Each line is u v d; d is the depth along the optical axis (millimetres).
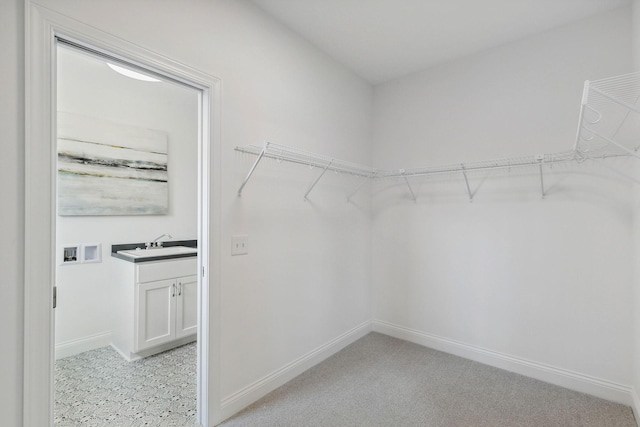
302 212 2400
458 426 1783
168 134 3201
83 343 2703
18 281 1158
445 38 2373
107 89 2775
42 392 1209
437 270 2803
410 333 2975
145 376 2328
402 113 3020
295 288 2338
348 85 2863
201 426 1771
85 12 1292
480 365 2512
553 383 2234
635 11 1875
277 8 2041
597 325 2078
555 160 2143
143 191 3000
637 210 1849
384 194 3148
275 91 2143
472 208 2607
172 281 2732
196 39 1679
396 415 1881
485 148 2535
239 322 1924
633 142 1929
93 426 1764
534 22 2168
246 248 1960
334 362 2559
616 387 2012
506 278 2441
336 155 2711
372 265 3229
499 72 2473
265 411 1914
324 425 1792
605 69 2049
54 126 1229
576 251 2152
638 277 1833
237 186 1899
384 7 2025
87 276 2715
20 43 1145
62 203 2547
